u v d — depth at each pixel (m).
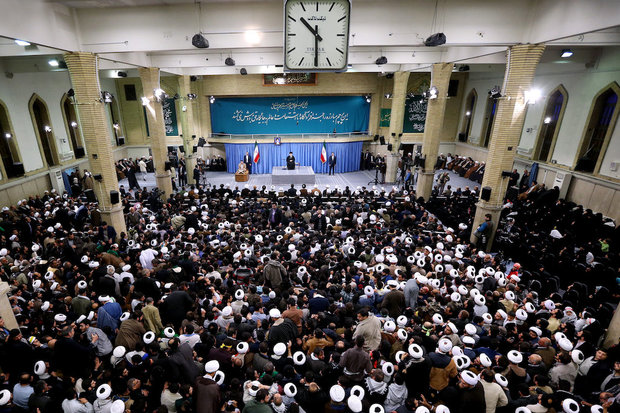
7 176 14.22
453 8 8.63
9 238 9.94
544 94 17.14
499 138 10.18
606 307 6.39
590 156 14.70
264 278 6.95
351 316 5.58
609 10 6.81
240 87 23.56
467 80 24.00
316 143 24.16
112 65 15.41
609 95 13.87
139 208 13.12
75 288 6.44
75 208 12.90
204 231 10.09
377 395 4.10
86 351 4.71
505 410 4.00
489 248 10.95
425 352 4.43
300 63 4.82
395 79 18.81
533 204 15.80
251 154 23.97
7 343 4.85
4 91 14.06
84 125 10.20
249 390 3.92
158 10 9.00
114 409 3.73
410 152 25.80
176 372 4.36
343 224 11.45
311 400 3.90
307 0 4.61
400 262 7.56
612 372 4.53
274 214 11.59
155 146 15.77
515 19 8.82
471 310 6.03
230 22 8.92
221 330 5.41
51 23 8.41
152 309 5.56
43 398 4.04
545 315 5.97
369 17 8.62
